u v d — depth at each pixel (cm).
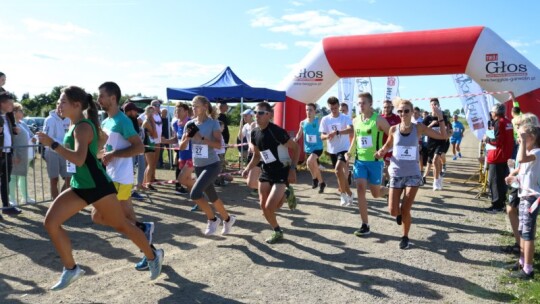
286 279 429
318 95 1269
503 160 690
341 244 546
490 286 416
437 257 500
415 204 796
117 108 435
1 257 479
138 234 394
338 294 395
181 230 602
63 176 731
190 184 664
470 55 1083
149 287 403
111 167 447
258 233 591
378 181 586
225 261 479
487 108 1288
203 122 541
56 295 382
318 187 955
